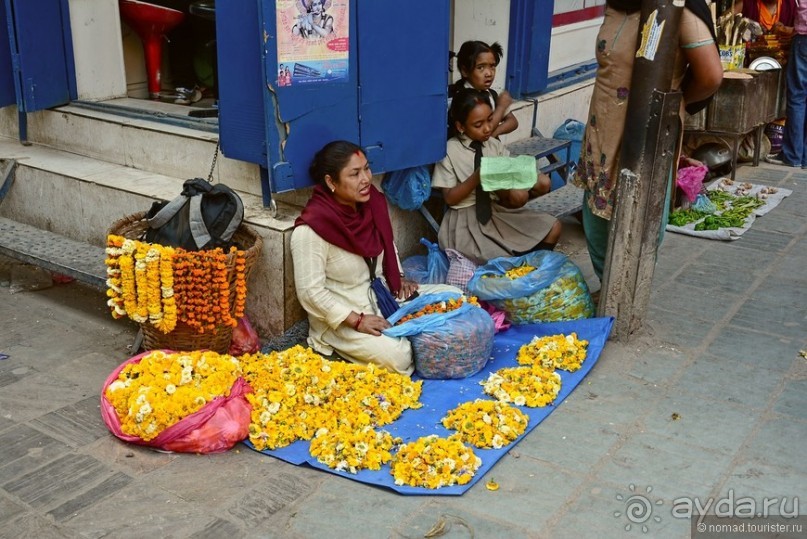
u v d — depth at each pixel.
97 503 2.87
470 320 3.68
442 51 4.20
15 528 2.74
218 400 3.18
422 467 2.98
